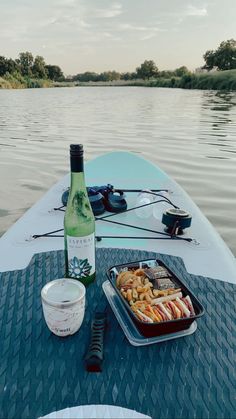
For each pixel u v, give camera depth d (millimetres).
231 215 3617
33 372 805
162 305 889
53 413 708
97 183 2562
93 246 1079
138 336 893
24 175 5238
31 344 881
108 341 889
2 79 63219
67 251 1062
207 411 722
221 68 66938
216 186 4562
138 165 2877
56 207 2012
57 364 824
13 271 1231
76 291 878
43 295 855
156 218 1805
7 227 3436
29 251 1450
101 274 1189
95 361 803
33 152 6973
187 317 864
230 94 31766
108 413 711
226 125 10969
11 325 947
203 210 3756
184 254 1457
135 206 1979
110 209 1875
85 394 752
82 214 1046
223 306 1060
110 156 3014
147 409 722
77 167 1023
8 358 842
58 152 6953
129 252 1396
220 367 827
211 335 926
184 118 13133
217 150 6969
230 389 774
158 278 980
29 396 748
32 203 4078
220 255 1467
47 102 24359
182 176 5047
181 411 721
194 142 7980
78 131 10102
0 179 5023
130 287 958
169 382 784
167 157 6344
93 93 41344
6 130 10367
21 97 32031
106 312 989
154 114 14906
